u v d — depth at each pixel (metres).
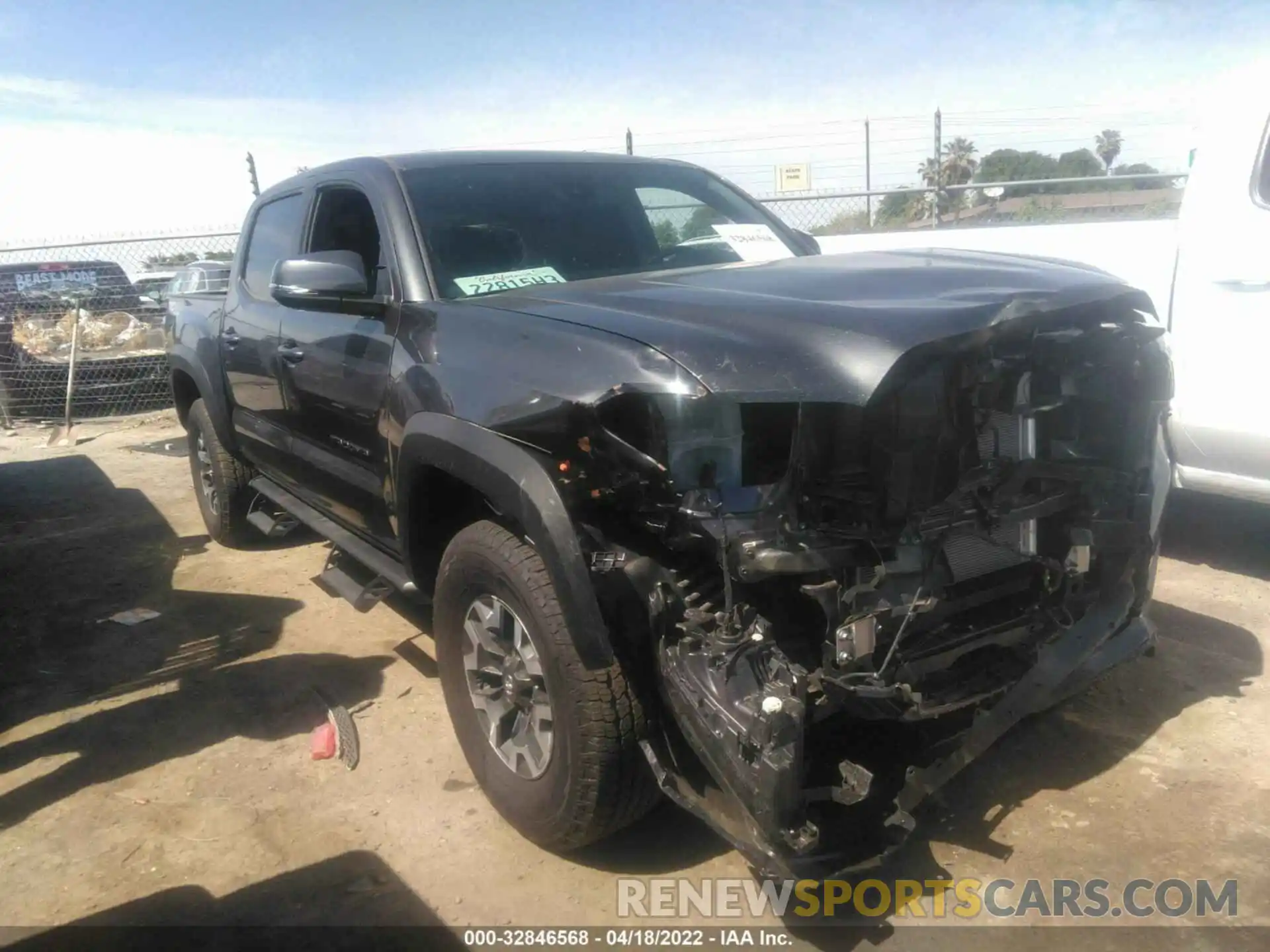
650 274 3.20
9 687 4.03
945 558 2.41
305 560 5.44
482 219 3.44
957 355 2.20
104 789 3.25
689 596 2.29
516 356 2.58
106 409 11.00
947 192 9.65
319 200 4.00
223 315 4.84
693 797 2.36
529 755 2.72
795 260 3.33
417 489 2.99
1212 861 2.68
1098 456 2.69
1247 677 3.61
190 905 2.67
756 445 2.25
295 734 3.55
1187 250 4.31
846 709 2.31
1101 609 2.71
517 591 2.58
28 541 6.07
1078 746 3.23
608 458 2.29
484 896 2.67
